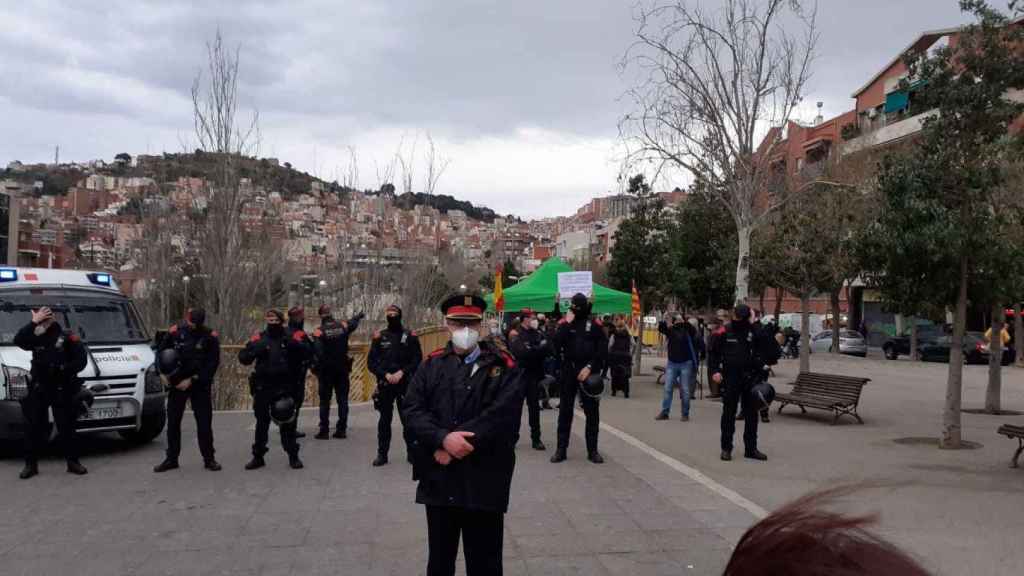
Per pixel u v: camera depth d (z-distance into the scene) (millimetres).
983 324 40156
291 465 9320
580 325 9891
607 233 85688
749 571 1122
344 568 5734
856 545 1128
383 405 9547
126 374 10102
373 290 27219
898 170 11461
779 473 9391
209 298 16953
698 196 28250
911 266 11430
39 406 8734
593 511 7340
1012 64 11047
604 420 14617
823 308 56531
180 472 9070
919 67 11758
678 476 8969
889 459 10367
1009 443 11852
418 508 7426
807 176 32375
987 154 11211
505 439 4648
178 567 5750
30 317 10352
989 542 6285
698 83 17734
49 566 5766
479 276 60594
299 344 9250
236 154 17625
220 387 15039
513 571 5672
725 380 10305
